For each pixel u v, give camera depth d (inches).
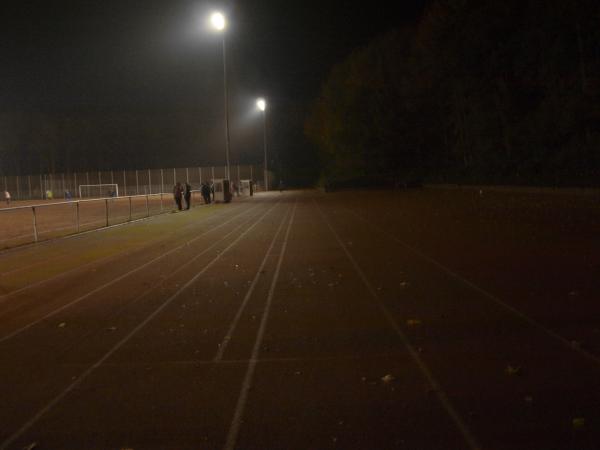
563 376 217.5
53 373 240.8
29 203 2293.3
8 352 272.5
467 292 365.1
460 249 554.6
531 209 992.2
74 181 2910.9
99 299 387.5
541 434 172.7
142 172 2859.3
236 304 356.8
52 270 516.4
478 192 1743.4
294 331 291.0
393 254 542.0
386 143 2372.0
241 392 213.2
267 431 180.5
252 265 509.0
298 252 584.1
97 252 629.9
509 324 289.0
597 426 176.4
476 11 1708.9
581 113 1392.7
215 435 179.0
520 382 213.2
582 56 1407.5
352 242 649.0
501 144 1865.2
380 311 325.7
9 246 720.3
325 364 240.5
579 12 1358.3
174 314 337.1
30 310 362.3
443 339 269.0
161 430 183.6
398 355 248.7
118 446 174.1
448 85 2028.8
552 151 1542.8
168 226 933.2
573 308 313.7
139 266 525.3
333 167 2795.3
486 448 165.8
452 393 205.5
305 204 1503.4
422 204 1300.4
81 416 196.4
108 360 255.6
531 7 1526.8
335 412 192.9
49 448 174.2
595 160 1309.1
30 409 204.1
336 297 366.3
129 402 207.2
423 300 348.5
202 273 476.4
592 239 578.6
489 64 1768.0
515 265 452.1
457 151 2178.9
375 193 2047.2
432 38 1860.2
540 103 1656.0
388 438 173.5
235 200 1870.1
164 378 230.2
